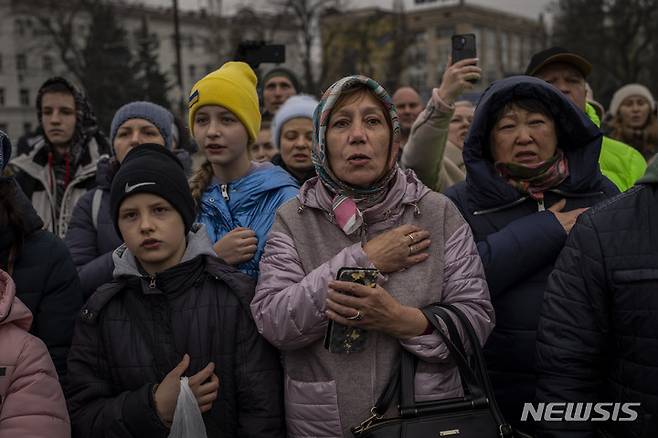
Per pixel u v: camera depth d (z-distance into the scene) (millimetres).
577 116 2381
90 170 4016
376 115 2051
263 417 2066
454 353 1926
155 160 2174
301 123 3943
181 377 2002
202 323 2092
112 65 34000
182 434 1905
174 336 2074
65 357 2281
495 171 2449
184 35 53719
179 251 2184
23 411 1892
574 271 1982
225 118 2670
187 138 5207
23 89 48219
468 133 2457
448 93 3049
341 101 2062
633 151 3398
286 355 2062
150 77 32906
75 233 3164
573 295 1978
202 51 59688
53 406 1950
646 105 6141
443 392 1969
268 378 2098
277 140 4121
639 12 32938
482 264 2227
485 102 2406
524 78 2418
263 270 2100
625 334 1871
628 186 3277
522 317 2301
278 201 2643
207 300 2117
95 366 2102
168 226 2121
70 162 4117
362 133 2002
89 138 4180
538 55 3135
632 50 35250
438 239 2078
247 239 2467
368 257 1974
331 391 1940
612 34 34688
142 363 2055
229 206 2662
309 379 1999
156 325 2088
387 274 2014
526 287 2324
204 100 2645
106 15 35812
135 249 2121
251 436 2051
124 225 2143
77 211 3244
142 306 2111
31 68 47188
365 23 40125
